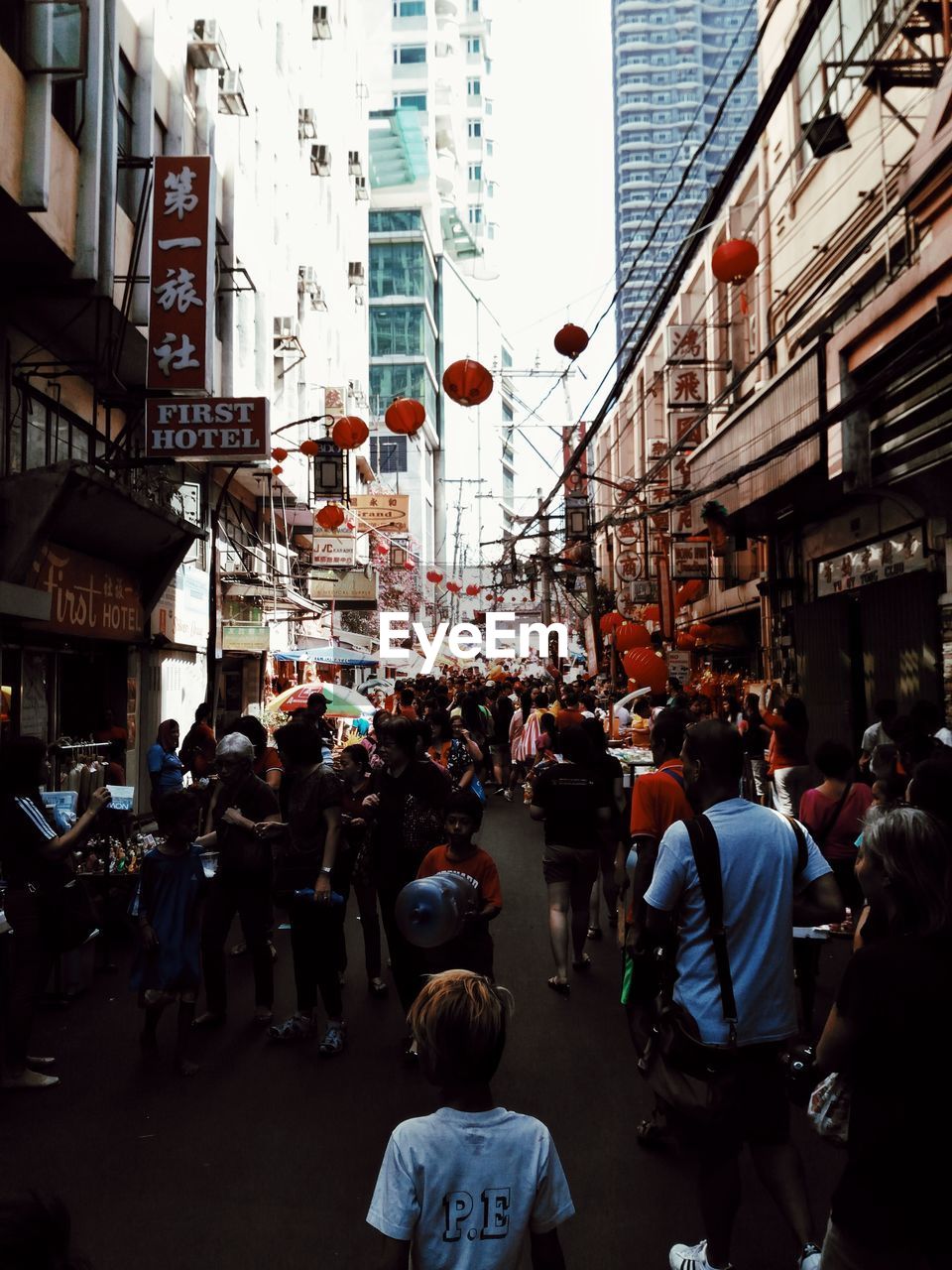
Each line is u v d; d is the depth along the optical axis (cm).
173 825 603
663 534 2917
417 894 527
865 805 661
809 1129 511
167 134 1645
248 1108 535
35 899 575
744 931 359
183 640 1964
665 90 15462
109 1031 668
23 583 1179
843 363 1277
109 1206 430
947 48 1112
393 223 8050
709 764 379
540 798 766
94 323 1352
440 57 10544
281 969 826
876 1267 246
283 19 2697
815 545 1894
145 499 1457
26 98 1035
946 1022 246
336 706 1603
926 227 1099
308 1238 404
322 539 2883
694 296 3209
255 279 2294
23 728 1342
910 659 1480
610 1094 549
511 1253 223
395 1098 547
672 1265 374
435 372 8875
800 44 679
